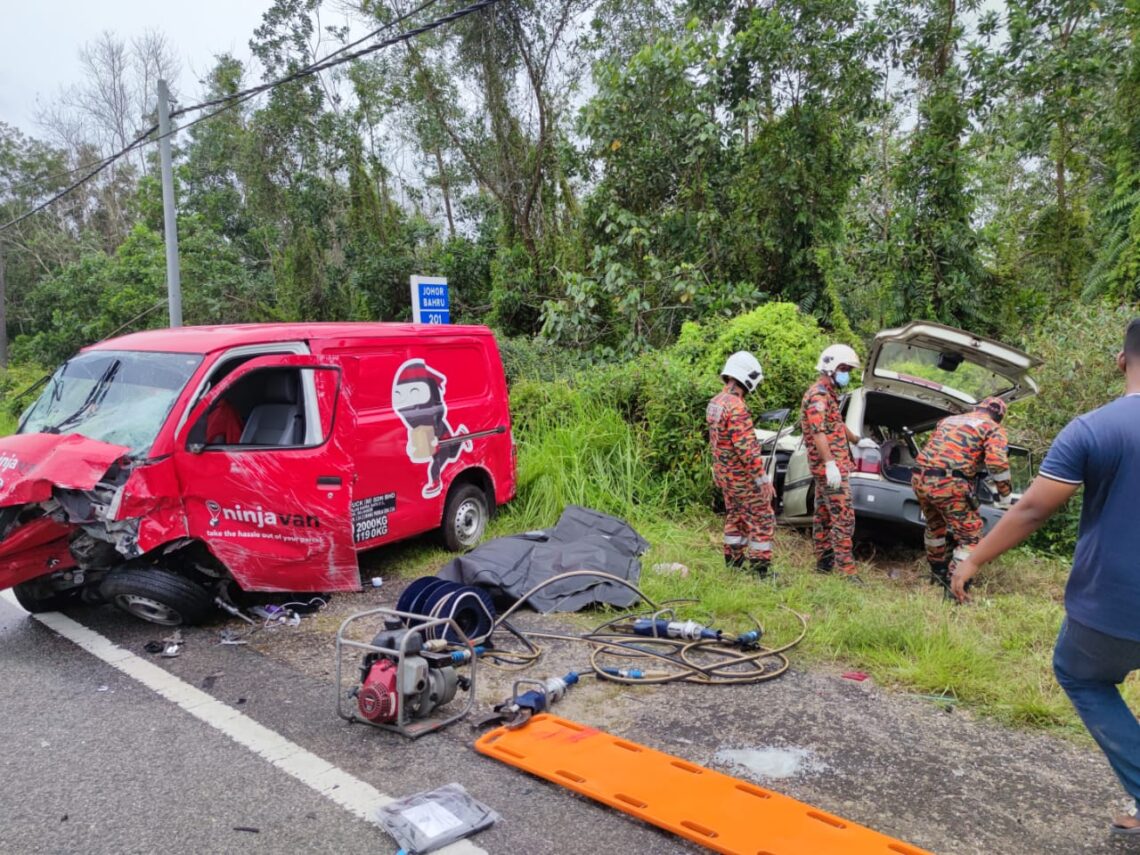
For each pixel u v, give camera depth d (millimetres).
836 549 6238
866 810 3117
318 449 5352
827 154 12773
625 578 5879
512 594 5473
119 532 4605
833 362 6098
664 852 2822
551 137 17281
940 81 12398
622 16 16547
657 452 8227
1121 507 2523
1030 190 19062
